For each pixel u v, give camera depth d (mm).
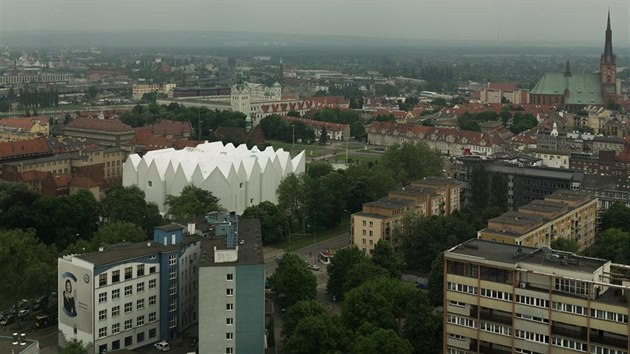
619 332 197750
